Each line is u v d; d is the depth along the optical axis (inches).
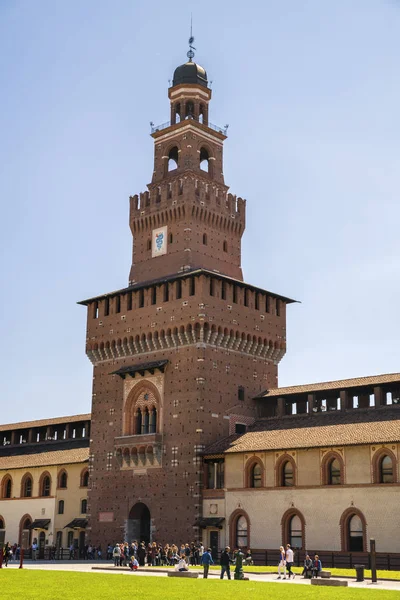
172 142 3914.9
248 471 3102.9
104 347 3735.2
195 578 2119.8
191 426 3284.9
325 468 2893.7
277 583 1950.1
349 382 3267.7
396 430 2800.2
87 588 1662.2
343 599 1476.4
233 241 3870.6
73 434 4461.1
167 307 3499.0
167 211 3742.6
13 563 3122.5
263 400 3531.0
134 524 3440.0
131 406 3572.8
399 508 2659.9
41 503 4109.3
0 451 4751.5
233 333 3484.3
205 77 4067.4
